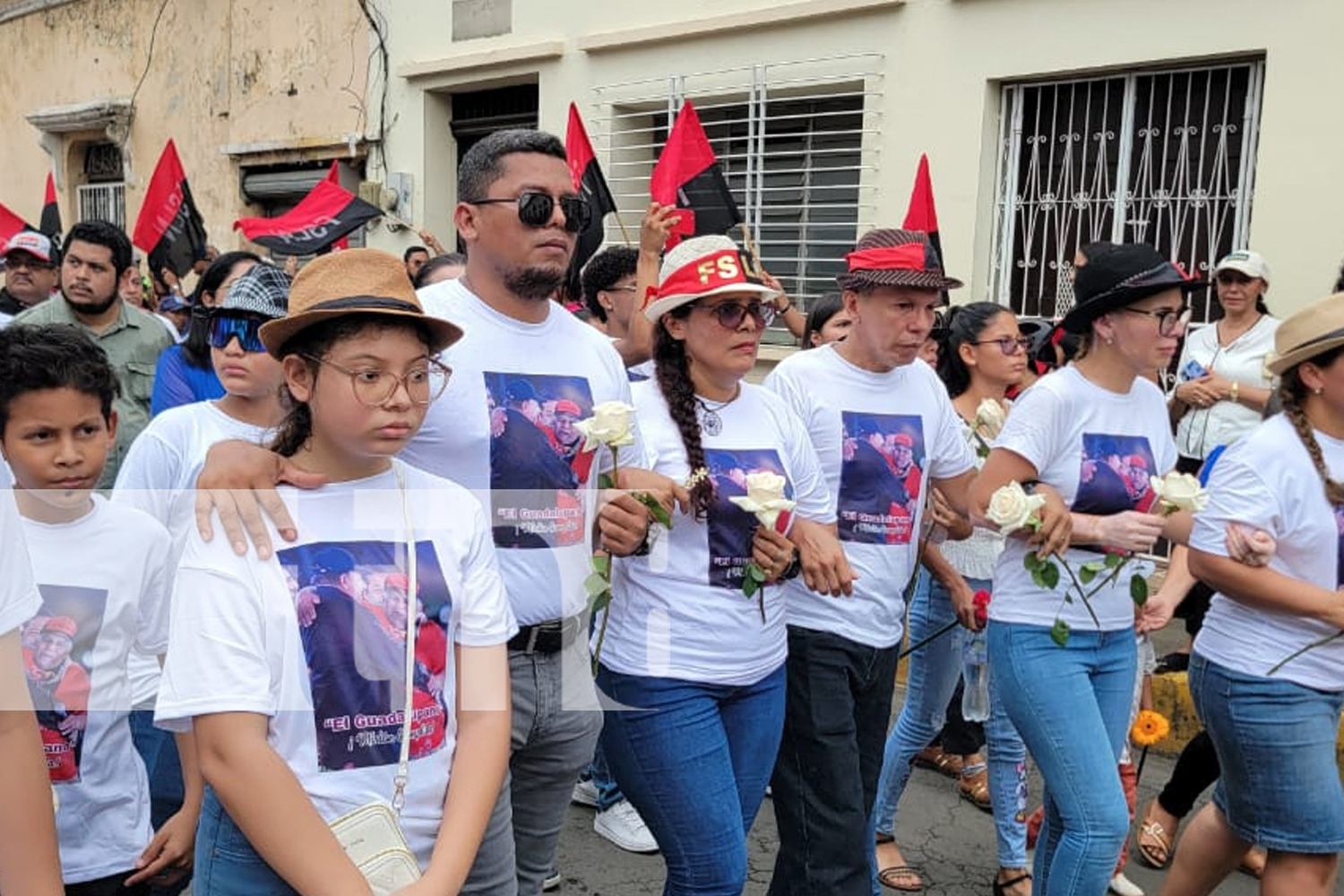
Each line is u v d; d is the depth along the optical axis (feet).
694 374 8.99
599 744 10.35
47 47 43.62
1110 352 9.61
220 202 36.83
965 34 20.51
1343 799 8.97
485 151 8.04
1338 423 9.05
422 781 5.97
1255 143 18.08
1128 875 12.30
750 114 23.65
